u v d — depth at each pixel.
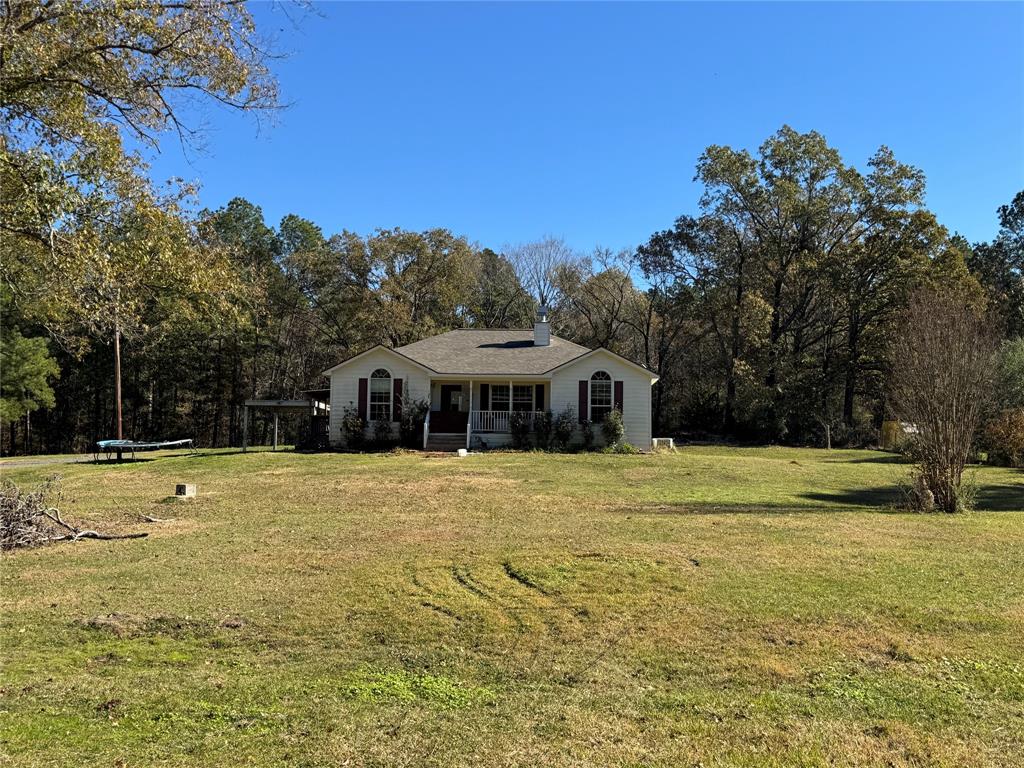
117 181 11.55
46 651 5.46
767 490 16.41
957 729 4.06
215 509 13.02
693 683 4.78
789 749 3.82
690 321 48.50
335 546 9.38
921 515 12.20
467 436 27.06
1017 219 46.41
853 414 45.84
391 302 41.59
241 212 49.84
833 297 41.88
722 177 44.16
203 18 10.30
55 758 3.72
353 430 27.14
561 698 4.54
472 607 6.50
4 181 10.09
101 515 12.30
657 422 49.59
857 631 5.77
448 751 3.81
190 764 3.66
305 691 4.66
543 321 31.05
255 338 45.94
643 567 7.89
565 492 15.40
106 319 12.34
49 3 9.80
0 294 17.89
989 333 13.66
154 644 5.62
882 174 40.81
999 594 6.79
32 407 35.47
